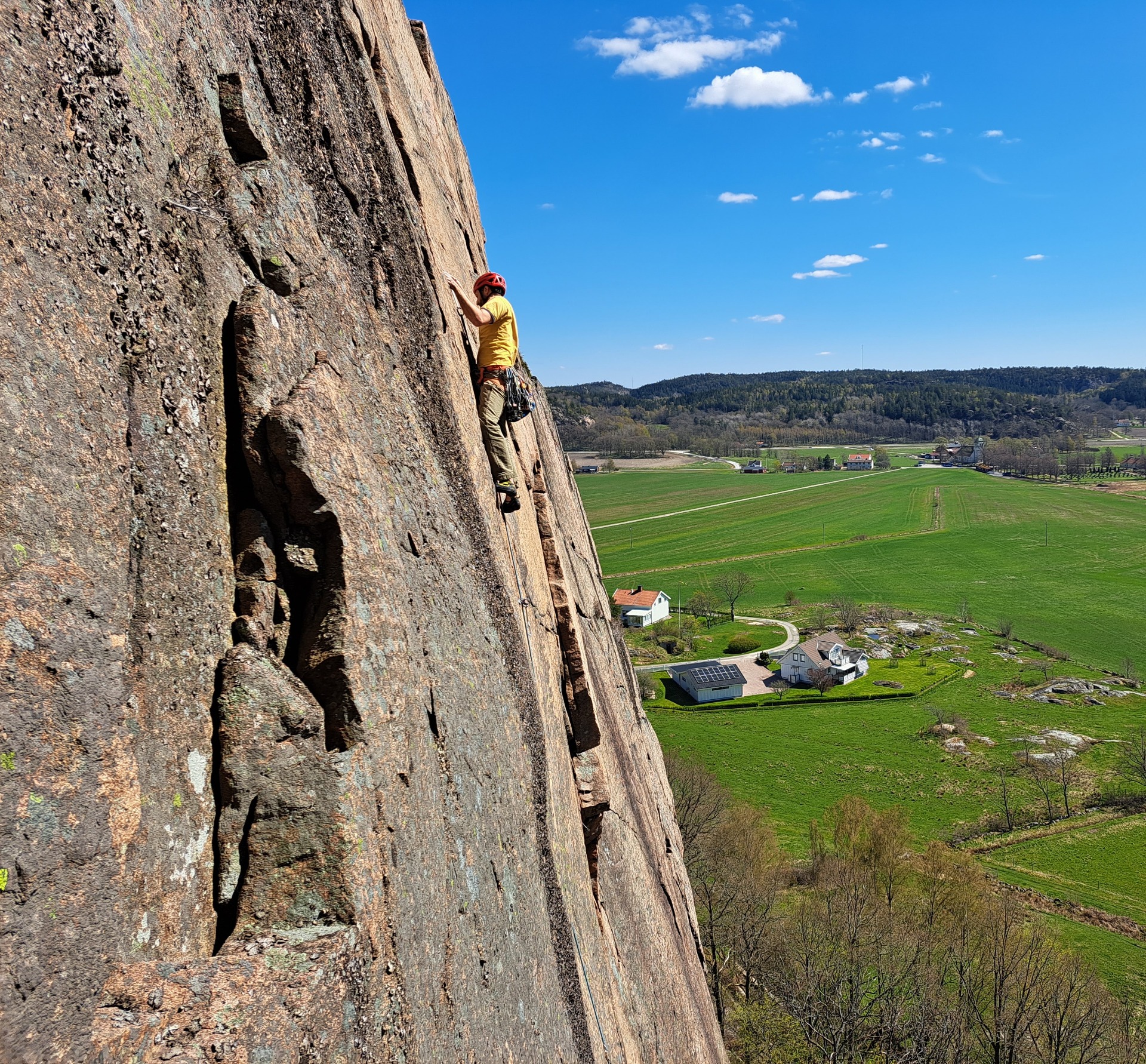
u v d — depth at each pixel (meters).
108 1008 2.64
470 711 5.84
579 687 10.38
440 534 6.07
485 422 8.17
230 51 4.55
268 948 3.29
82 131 3.24
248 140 4.50
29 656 2.60
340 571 4.10
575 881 8.12
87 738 2.74
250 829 3.51
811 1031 30.16
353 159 5.96
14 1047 2.26
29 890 2.43
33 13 3.05
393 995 3.77
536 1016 5.75
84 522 2.96
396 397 5.84
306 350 4.48
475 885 5.20
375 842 3.91
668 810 19.02
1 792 2.41
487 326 8.25
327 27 5.85
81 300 3.12
